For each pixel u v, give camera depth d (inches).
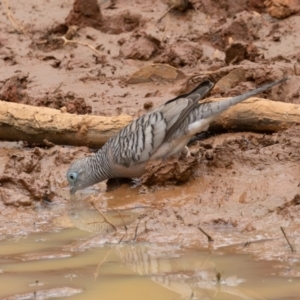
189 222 472.4
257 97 621.3
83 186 544.7
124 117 600.7
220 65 719.7
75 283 394.3
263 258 418.9
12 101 669.9
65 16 843.4
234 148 554.3
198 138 589.3
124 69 733.9
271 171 516.7
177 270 409.1
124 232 469.4
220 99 564.1
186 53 738.2
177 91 677.9
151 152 518.6
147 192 522.0
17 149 620.7
